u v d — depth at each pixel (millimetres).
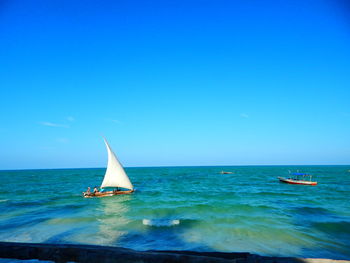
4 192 39781
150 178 81375
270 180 67500
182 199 28672
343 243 12414
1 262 8266
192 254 3672
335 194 33625
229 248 11641
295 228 15000
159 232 14359
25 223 17031
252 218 17734
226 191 37875
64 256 3668
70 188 47594
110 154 32625
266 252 11172
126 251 3627
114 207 23750
